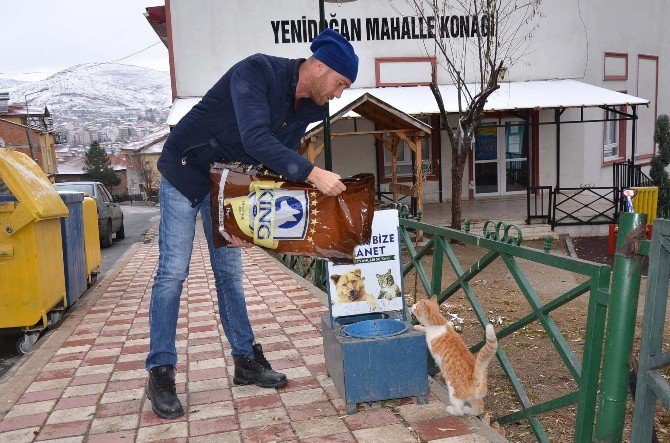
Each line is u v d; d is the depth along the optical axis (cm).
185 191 305
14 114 4428
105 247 1435
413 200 1382
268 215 277
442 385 357
